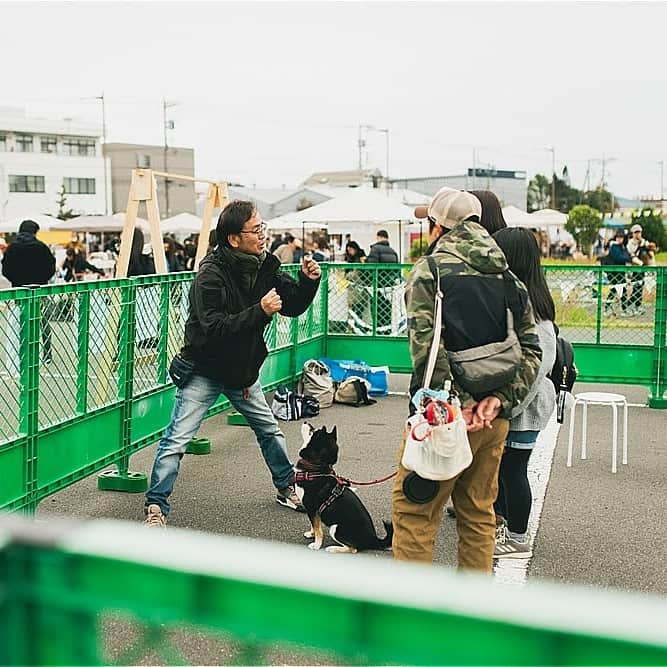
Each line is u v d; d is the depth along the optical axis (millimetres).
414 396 3717
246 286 5469
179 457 5520
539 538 5555
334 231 35000
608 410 9695
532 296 4684
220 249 5422
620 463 7375
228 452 7770
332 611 1008
